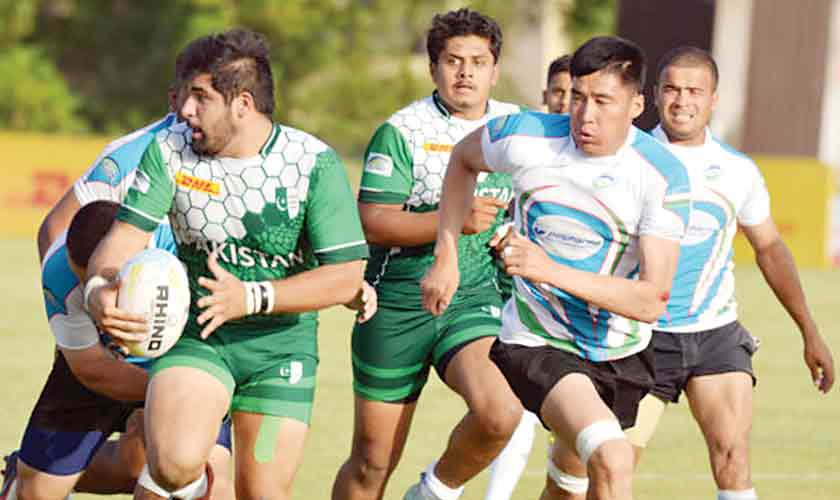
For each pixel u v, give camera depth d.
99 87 94.50
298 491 18.36
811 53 64.00
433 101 16.09
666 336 15.44
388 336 15.60
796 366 30.27
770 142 64.12
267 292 12.35
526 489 19.00
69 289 13.30
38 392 24.20
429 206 16.02
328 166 12.69
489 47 15.82
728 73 61.59
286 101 91.50
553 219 13.30
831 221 48.78
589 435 12.59
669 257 12.97
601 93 12.70
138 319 12.09
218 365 12.82
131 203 12.61
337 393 25.22
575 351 13.62
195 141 12.42
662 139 15.77
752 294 42.12
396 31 93.62
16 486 14.20
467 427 15.02
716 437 15.44
